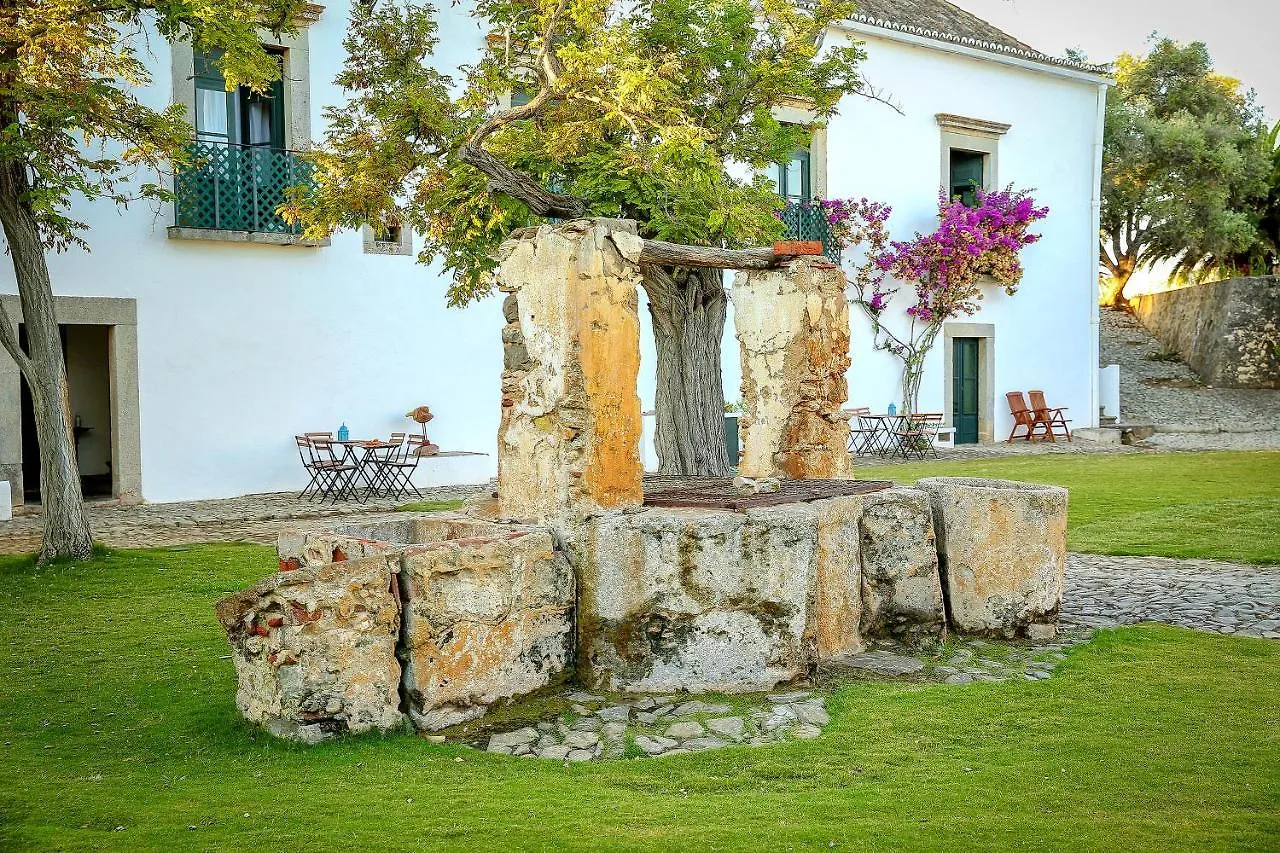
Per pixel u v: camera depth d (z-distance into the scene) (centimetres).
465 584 530
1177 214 2864
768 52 1010
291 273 1441
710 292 920
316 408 1469
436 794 428
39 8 871
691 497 662
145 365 1341
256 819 400
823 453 791
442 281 1563
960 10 2419
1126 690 579
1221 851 371
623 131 924
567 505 593
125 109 957
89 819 402
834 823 397
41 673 612
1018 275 2136
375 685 507
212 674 609
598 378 598
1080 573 919
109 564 930
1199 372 2880
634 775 459
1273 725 517
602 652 582
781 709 551
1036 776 449
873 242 2000
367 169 934
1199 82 3152
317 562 582
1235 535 1072
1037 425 2319
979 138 2175
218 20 934
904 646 683
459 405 1591
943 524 720
